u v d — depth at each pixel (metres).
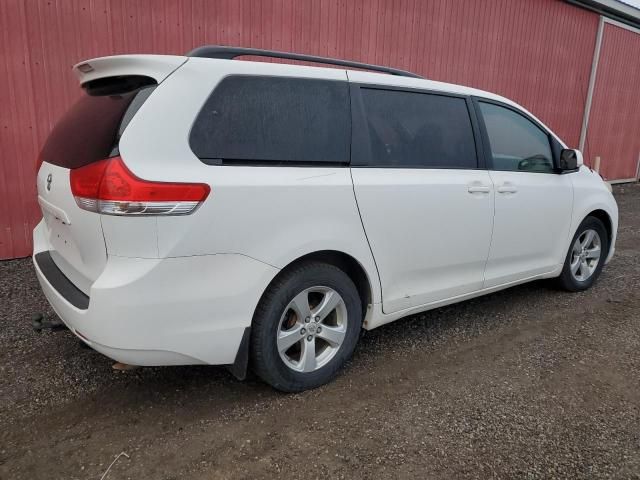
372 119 3.10
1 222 5.04
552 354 3.49
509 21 9.47
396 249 3.16
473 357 3.42
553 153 4.32
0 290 4.32
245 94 2.59
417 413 2.75
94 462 2.30
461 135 3.59
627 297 4.70
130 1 5.30
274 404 2.79
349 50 7.16
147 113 2.31
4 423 2.56
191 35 5.73
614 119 12.80
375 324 3.20
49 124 5.11
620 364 3.37
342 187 2.84
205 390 2.93
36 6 4.84
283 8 6.36
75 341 3.46
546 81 10.70
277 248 2.59
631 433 2.63
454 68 8.77
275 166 2.65
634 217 9.16
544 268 4.33
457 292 3.64
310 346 2.90
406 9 7.72
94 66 2.71
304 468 2.30
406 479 2.25
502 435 2.58
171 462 2.32
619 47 12.16
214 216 2.37
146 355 2.34
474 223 3.57
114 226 2.22
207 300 2.41
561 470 2.34
